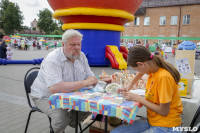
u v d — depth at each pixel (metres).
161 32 32.25
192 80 2.74
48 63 2.28
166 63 1.88
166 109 1.77
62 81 2.22
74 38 2.23
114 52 8.89
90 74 2.68
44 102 2.40
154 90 1.85
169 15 31.25
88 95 1.93
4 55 10.70
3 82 6.19
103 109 1.75
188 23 30.17
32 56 16.28
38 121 3.36
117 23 8.95
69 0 7.82
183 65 2.74
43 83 2.43
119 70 8.34
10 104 4.18
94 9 7.89
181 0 30.34
